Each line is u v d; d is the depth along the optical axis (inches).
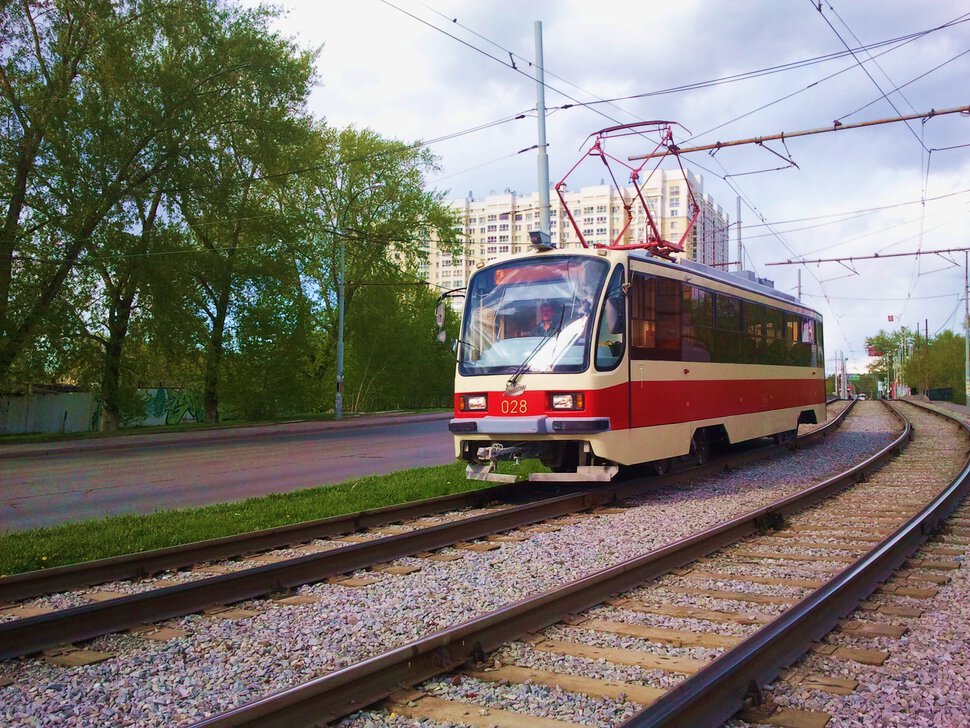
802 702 157.2
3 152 1037.2
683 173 643.5
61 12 1059.9
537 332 429.1
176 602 228.5
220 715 138.0
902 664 179.0
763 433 622.8
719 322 547.5
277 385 1521.9
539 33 778.2
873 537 330.3
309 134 1326.3
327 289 1898.4
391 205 1892.2
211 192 1198.3
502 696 161.6
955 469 555.8
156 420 1627.7
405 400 2283.5
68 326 1122.0
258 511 402.9
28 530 375.2
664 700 141.8
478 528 342.0
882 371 5098.4
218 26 1196.5
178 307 1185.4
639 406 438.3
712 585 255.1
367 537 344.8
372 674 161.2
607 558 292.4
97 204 1084.5
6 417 1266.0
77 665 186.4
